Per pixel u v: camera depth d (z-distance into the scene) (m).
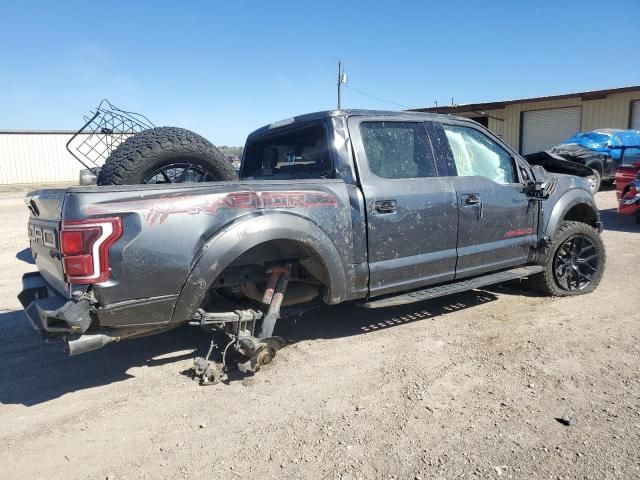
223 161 4.70
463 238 4.73
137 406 3.44
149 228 3.19
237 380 3.80
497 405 3.35
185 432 3.11
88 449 2.96
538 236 5.38
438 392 3.54
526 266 5.45
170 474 2.72
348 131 4.21
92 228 3.01
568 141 16.14
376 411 3.31
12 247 9.30
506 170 5.25
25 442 3.04
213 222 3.40
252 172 5.44
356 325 4.91
